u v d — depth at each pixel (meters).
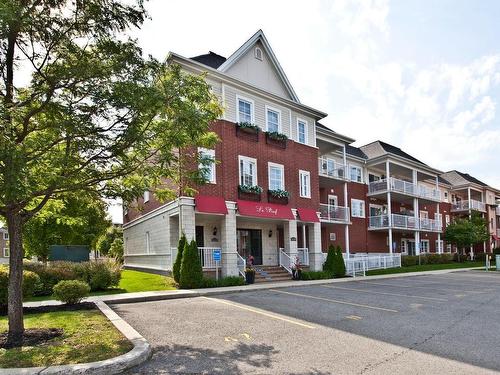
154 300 12.76
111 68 6.73
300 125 24.23
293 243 21.84
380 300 12.53
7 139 5.88
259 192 20.22
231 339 7.34
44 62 7.07
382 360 6.08
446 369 5.67
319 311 10.39
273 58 22.59
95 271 14.64
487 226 49.69
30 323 8.03
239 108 20.66
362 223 32.25
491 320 9.30
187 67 18.31
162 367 5.75
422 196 35.22
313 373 5.49
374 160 32.62
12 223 7.02
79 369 5.27
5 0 5.87
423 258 33.97
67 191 7.48
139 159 8.38
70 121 6.55
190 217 17.61
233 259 18.81
